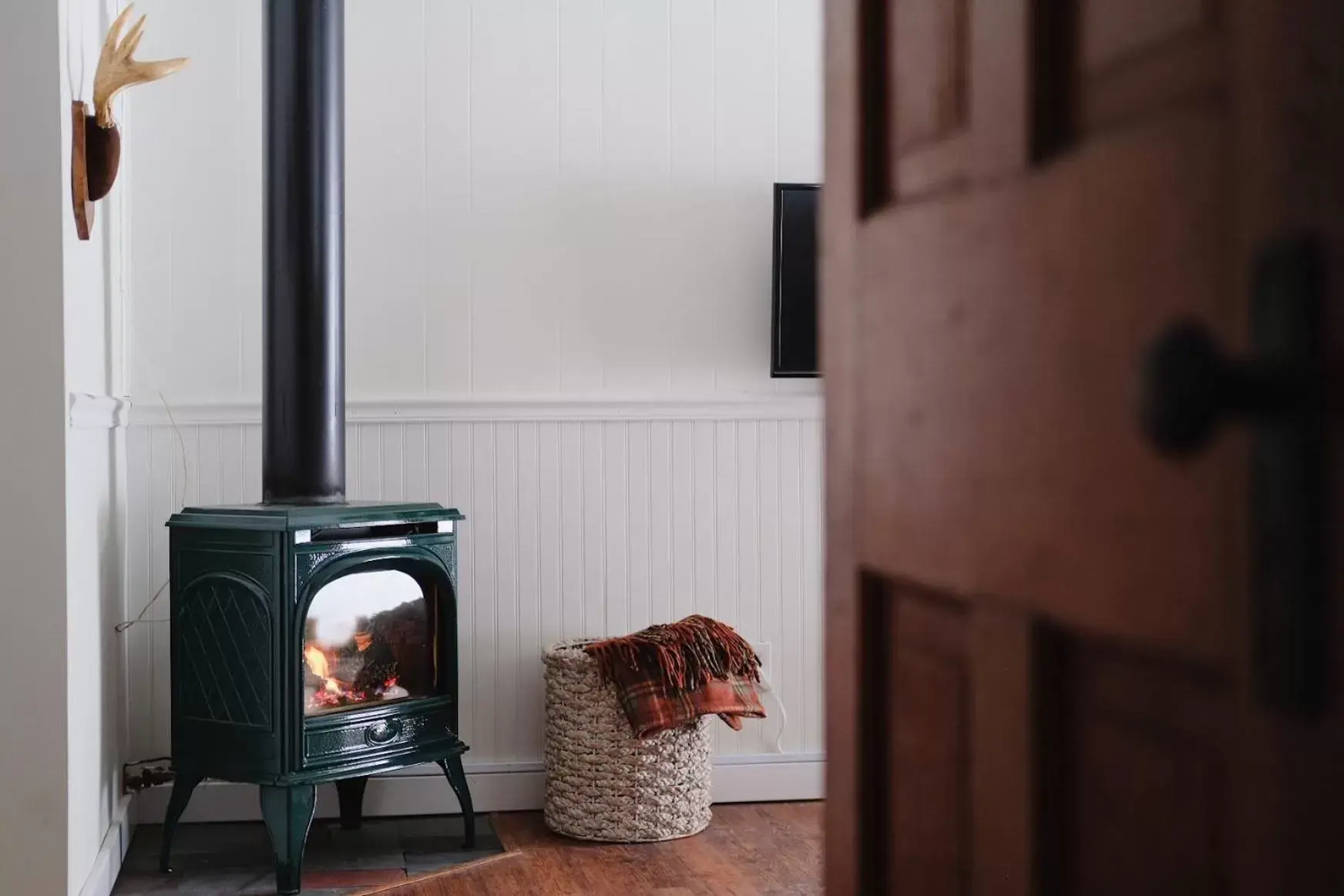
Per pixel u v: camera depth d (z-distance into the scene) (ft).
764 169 13.08
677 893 10.27
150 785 11.60
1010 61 1.71
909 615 2.10
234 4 12.21
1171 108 1.36
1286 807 1.15
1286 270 1.12
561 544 12.77
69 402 8.61
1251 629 1.19
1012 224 1.71
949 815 1.96
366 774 10.51
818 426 13.19
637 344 12.92
